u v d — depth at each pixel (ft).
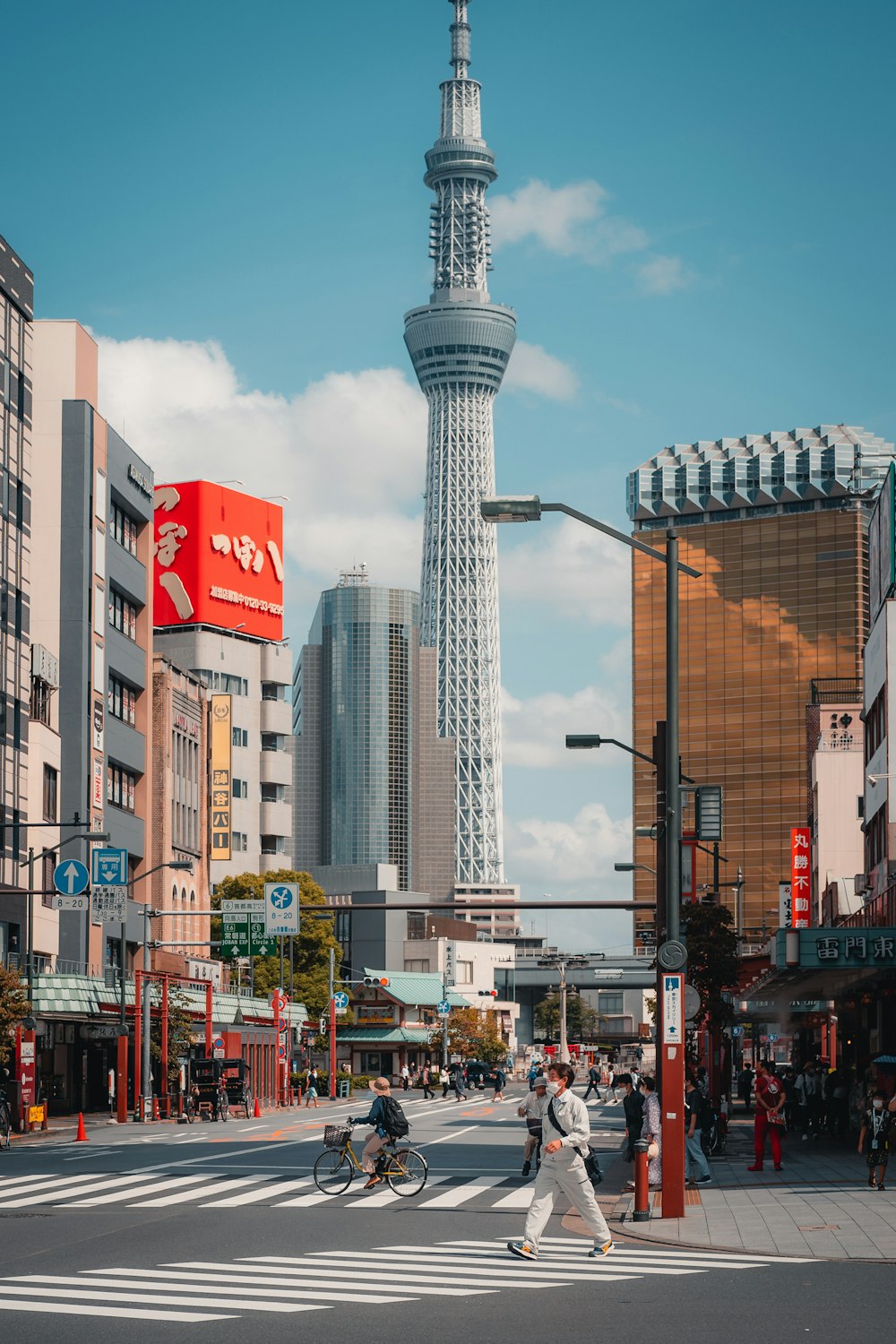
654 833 110.83
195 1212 88.74
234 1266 65.46
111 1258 68.13
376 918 614.75
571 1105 68.03
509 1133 183.11
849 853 309.01
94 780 273.33
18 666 239.09
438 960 612.29
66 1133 183.11
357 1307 54.08
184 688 335.47
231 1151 142.61
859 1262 66.69
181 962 305.53
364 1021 517.96
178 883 325.42
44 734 247.09
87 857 267.39
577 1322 50.52
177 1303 55.16
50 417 274.57
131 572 302.66
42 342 276.21
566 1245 73.67
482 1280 60.95
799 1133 171.53
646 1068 443.73
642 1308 53.62
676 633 89.25
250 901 248.32
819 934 136.77
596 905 190.19
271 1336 48.03
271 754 512.22
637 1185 82.94
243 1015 309.01
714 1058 185.57
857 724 314.14
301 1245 73.26
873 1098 100.22
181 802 330.95
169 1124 204.33
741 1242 72.74
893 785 193.47
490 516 89.25
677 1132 83.41
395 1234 77.92
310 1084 300.61
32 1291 58.08
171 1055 243.40
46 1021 228.22
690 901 163.32
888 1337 47.47
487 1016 579.48
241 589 504.84
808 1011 264.11
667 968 84.38
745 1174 111.04
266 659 514.27
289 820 520.01
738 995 202.39
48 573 271.90
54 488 273.75
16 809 233.76
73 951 258.98
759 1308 53.52
